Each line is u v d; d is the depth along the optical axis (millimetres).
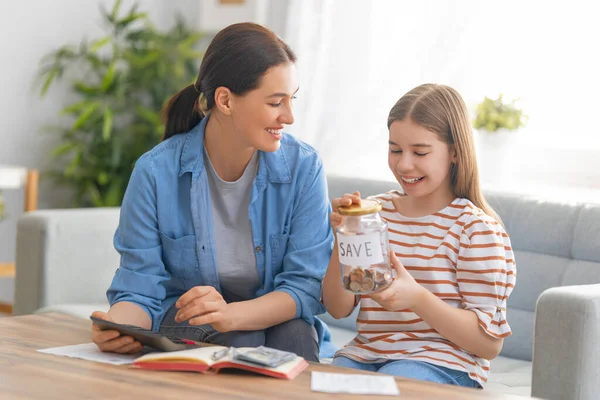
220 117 1744
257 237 1821
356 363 1660
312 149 1896
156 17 4410
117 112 4059
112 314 1676
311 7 3246
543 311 1610
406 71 2957
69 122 4113
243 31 1688
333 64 3186
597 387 1575
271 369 1306
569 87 2787
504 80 2850
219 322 1580
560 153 2781
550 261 2115
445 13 2857
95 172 4016
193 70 4137
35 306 2488
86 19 4137
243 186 1823
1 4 3879
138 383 1262
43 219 2482
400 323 1664
